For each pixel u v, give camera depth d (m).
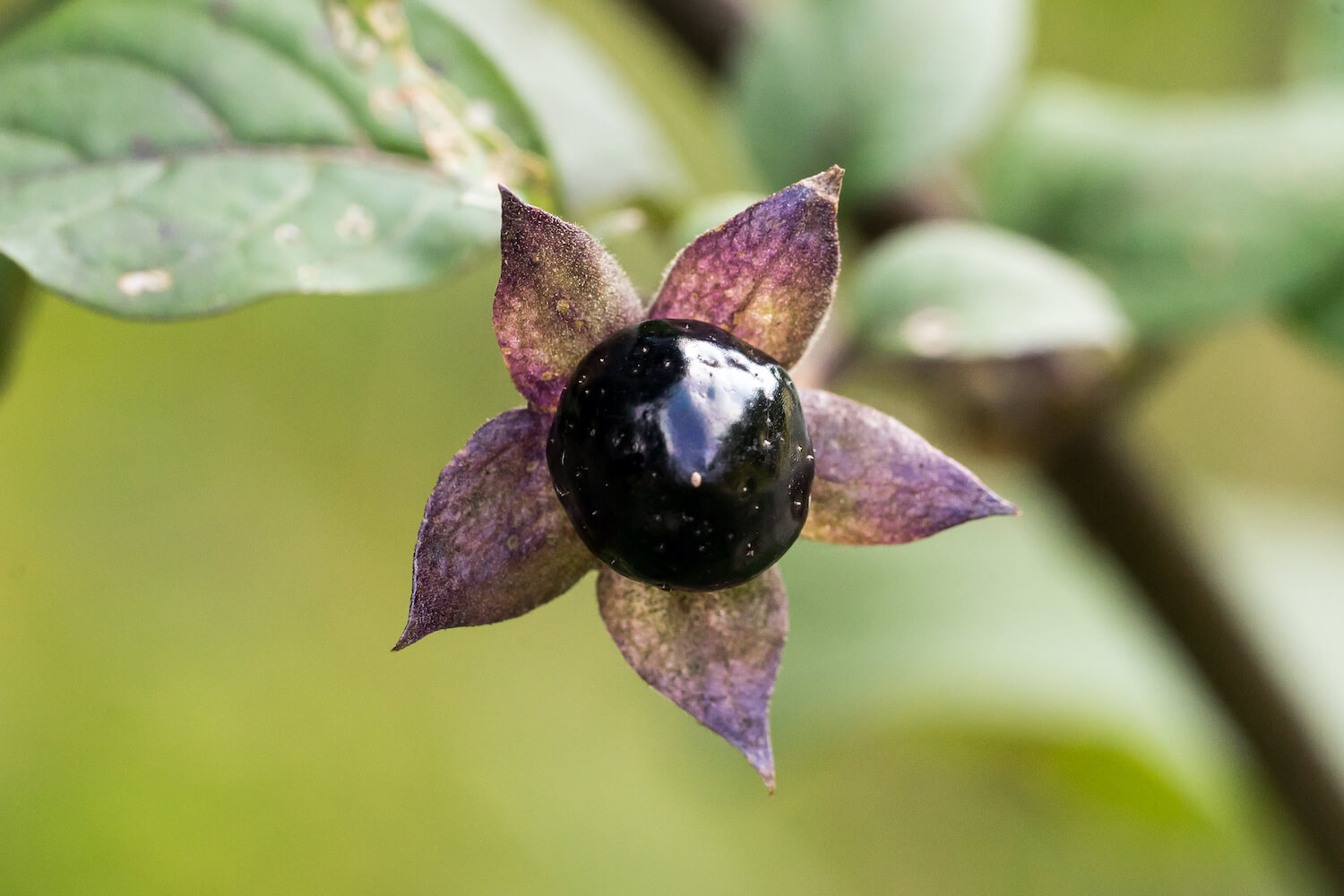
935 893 0.60
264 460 0.63
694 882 0.61
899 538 0.28
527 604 0.28
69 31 0.30
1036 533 0.50
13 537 0.60
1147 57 0.49
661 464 0.27
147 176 0.29
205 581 0.62
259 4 0.30
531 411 0.28
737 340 0.28
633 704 0.65
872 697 0.46
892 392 0.34
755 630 0.28
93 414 0.61
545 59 0.33
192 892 0.56
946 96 0.33
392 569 0.64
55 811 0.56
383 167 0.30
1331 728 0.39
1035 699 0.47
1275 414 0.59
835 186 0.28
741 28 0.35
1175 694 0.47
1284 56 0.47
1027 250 0.31
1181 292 0.34
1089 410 0.34
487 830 0.61
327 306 0.63
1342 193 0.34
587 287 0.28
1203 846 0.50
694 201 0.33
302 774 0.60
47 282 0.29
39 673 0.58
